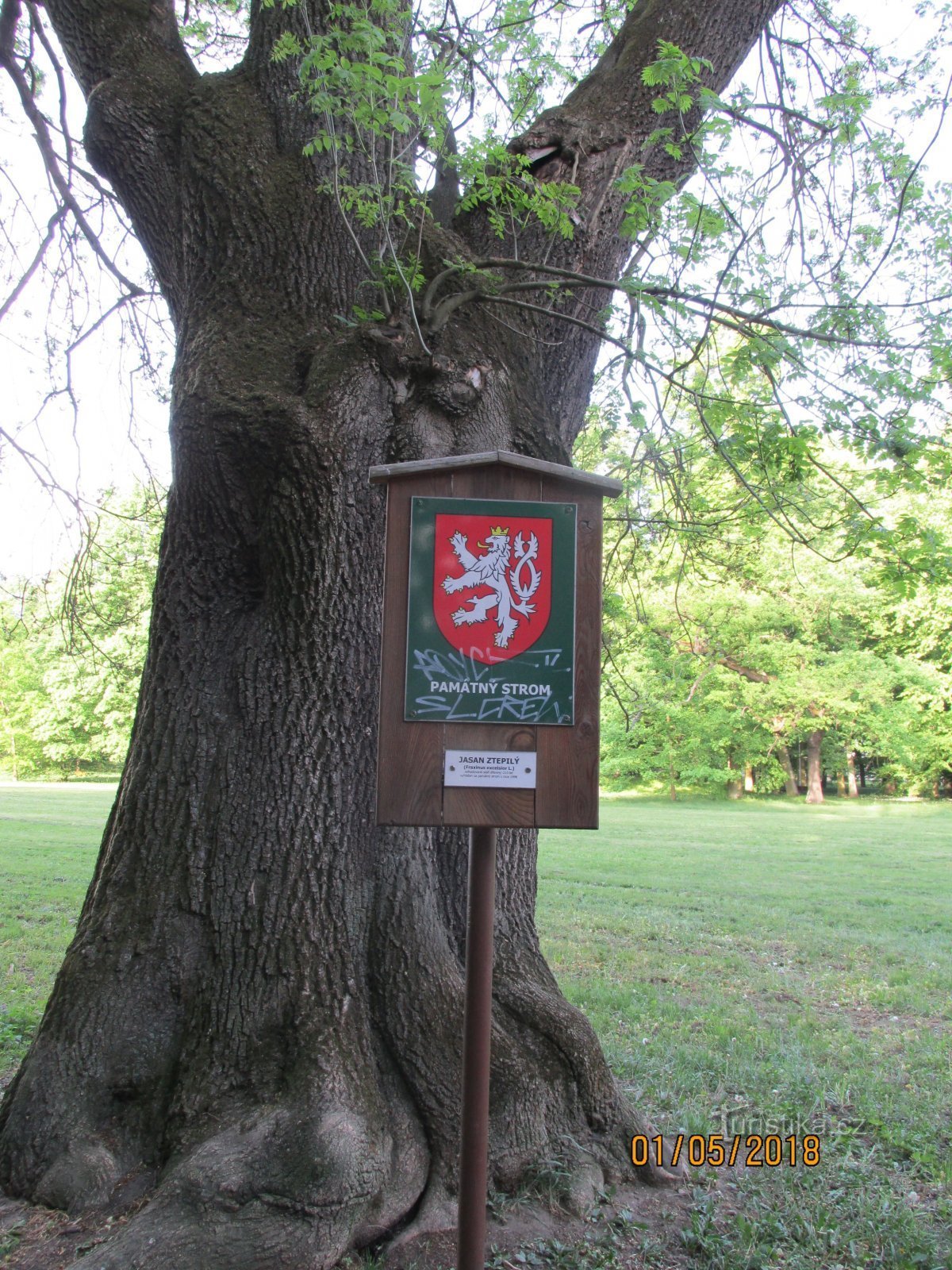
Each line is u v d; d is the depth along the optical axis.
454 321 3.97
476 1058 2.41
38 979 6.57
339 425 3.54
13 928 8.14
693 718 30.78
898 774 32.88
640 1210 3.46
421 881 3.64
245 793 3.51
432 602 2.46
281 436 3.50
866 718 29.42
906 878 13.03
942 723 30.47
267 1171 3.00
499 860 3.90
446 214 4.62
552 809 2.43
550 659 2.47
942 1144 4.11
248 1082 3.27
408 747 2.42
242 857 3.45
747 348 4.06
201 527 3.70
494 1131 3.45
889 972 7.41
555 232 4.36
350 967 3.43
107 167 4.12
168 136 4.11
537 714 2.45
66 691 35.00
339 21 4.09
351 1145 3.06
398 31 3.88
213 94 4.11
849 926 9.45
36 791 30.45
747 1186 3.66
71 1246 2.96
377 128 3.43
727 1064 4.99
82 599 7.69
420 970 3.49
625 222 4.00
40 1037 3.45
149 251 4.21
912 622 27.53
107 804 24.20
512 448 3.89
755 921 9.52
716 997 6.56
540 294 4.36
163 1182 3.06
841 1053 5.32
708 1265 3.12
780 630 29.17
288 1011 3.33
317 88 3.43
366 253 3.98
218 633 3.71
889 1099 4.55
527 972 3.79
